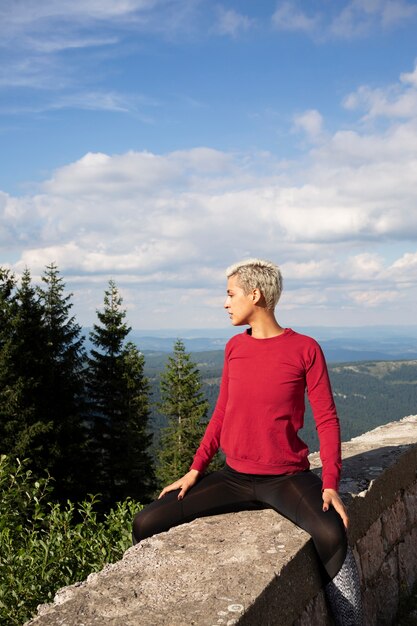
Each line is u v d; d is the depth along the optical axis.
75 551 3.91
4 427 25.64
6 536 3.88
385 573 3.55
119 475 32.31
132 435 32.44
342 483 3.46
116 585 2.10
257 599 1.96
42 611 2.08
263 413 2.75
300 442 2.85
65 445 27.75
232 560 2.29
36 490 4.45
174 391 39.00
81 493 27.05
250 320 2.89
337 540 2.48
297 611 2.29
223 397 3.08
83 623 1.82
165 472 37.19
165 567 2.25
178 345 39.22
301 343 2.77
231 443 2.86
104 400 34.06
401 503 3.99
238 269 2.88
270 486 2.78
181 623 1.80
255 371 2.78
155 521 2.84
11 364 26.58
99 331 35.25
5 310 28.39
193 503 2.86
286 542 2.45
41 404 27.98
